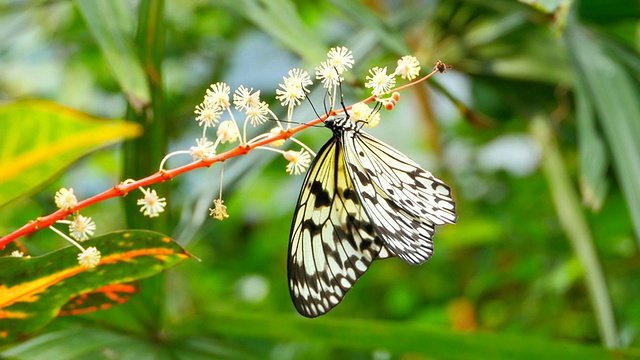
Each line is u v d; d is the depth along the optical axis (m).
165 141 0.76
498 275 1.03
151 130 0.76
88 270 0.67
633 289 1.00
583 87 0.83
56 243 0.99
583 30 0.86
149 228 0.76
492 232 1.03
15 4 0.94
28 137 0.63
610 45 0.85
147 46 0.76
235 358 0.77
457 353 0.77
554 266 1.05
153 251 0.67
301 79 0.66
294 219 0.71
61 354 0.75
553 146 0.88
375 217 0.68
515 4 0.84
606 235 0.97
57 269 0.67
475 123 0.80
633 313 0.93
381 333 0.77
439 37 0.91
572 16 0.86
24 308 0.68
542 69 0.89
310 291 0.71
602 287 0.82
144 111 0.76
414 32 1.05
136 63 0.73
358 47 0.91
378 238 0.71
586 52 0.84
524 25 0.90
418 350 0.77
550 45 0.90
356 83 0.75
